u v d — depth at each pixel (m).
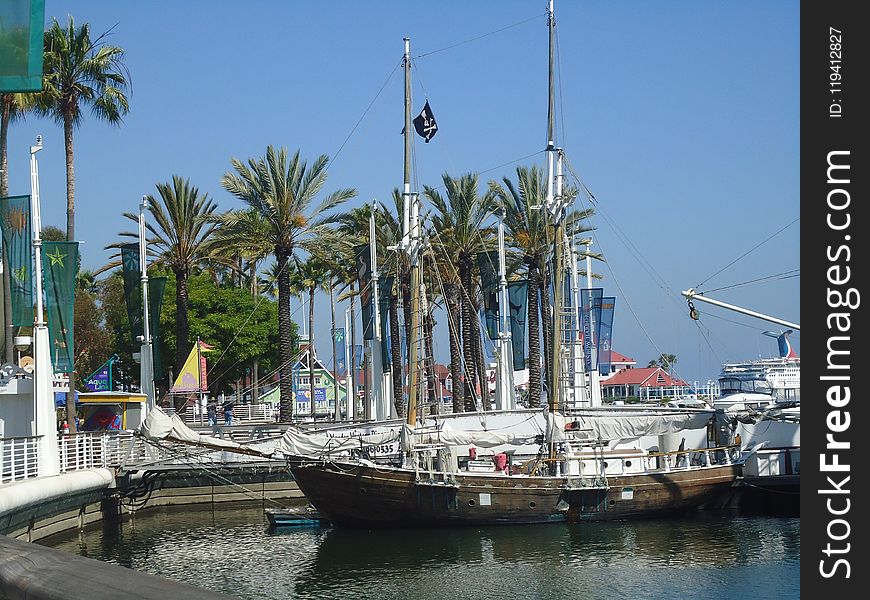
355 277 86.25
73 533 44.38
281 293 65.00
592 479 45.31
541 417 53.62
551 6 52.50
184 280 70.38
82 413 59.38
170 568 36.59
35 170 42.97
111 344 98.44
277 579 34.47
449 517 44.09
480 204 73.31
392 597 31.59
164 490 55.78
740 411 51.41
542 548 39.47
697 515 48.47
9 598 4.28
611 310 71.06
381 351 70.19
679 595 30.83
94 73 57.00
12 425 47.28
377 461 46.88
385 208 75.88
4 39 17.48
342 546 40.69
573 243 65.31
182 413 79.25
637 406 58.91
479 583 33.34
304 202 64.88
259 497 57.47
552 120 52.56
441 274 76.62
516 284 69.88
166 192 69.50
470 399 75.81
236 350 91.81
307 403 123.44
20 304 41.81
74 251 44.66
